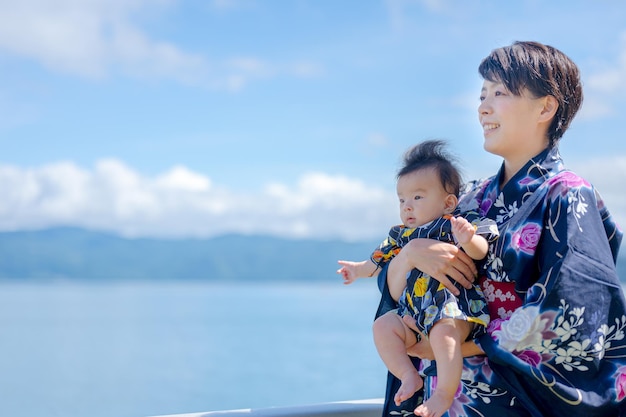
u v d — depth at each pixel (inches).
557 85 93.4
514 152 96.0
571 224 86.6
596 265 85.7
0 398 919.0
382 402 108.1
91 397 917.8
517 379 85.7
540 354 85.0
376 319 98.5
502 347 86.0
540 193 90.4
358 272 107.6
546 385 83.7
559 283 84.0
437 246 93.0
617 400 85.3
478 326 91.3
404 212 103.8
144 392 952.9
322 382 1003.9
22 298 4869.6
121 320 2449.6
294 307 3390.7
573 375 85.2
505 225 91.4
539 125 94.9
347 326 2112.5
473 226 92.3
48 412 809.5
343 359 1283.2
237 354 1405.0
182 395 922.7
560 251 85.7
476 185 104.4
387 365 94.5
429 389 91.6
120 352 1464.1
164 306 3565.5
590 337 84.3
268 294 5812.0
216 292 6491.1
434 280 93.4
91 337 1781.5
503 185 98.5
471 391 89.2
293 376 1071.6
